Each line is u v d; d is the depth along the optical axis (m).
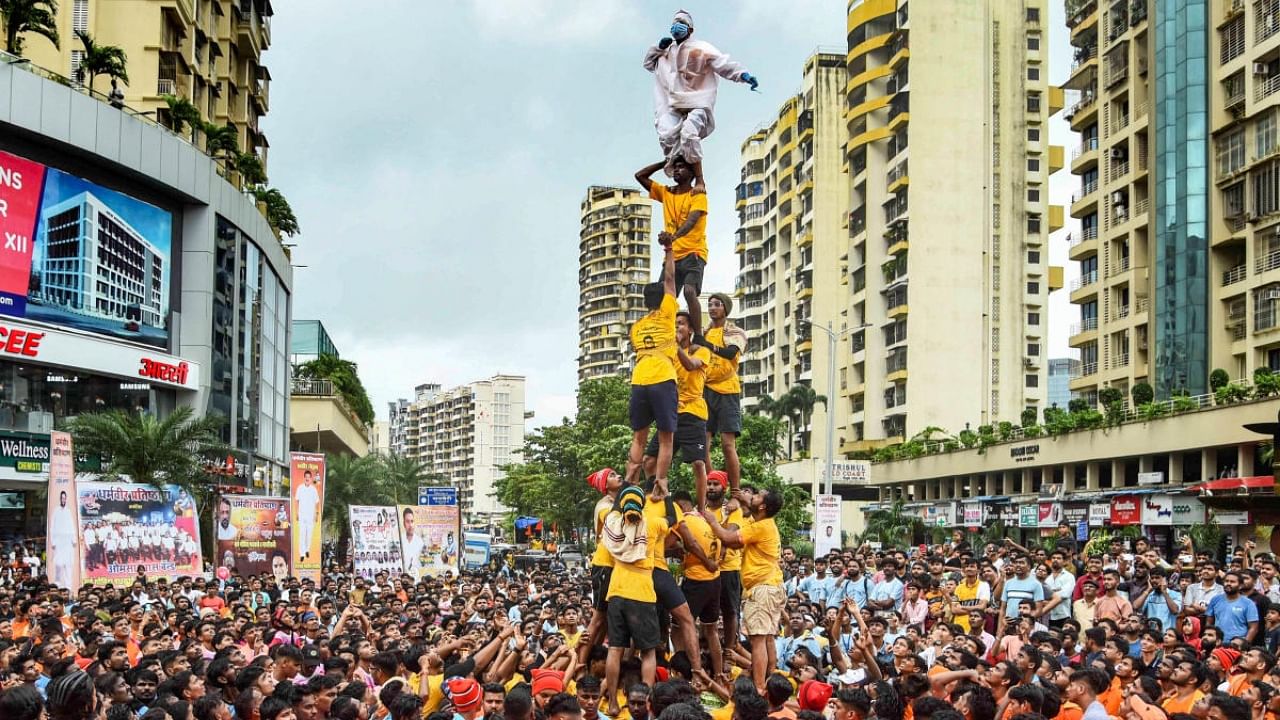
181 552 24.36
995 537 54.03
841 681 11.09
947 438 69.81
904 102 76.25
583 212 164.38
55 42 39.56
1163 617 15.95
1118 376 55.53
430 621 17.00
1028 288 77.69
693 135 11.19
